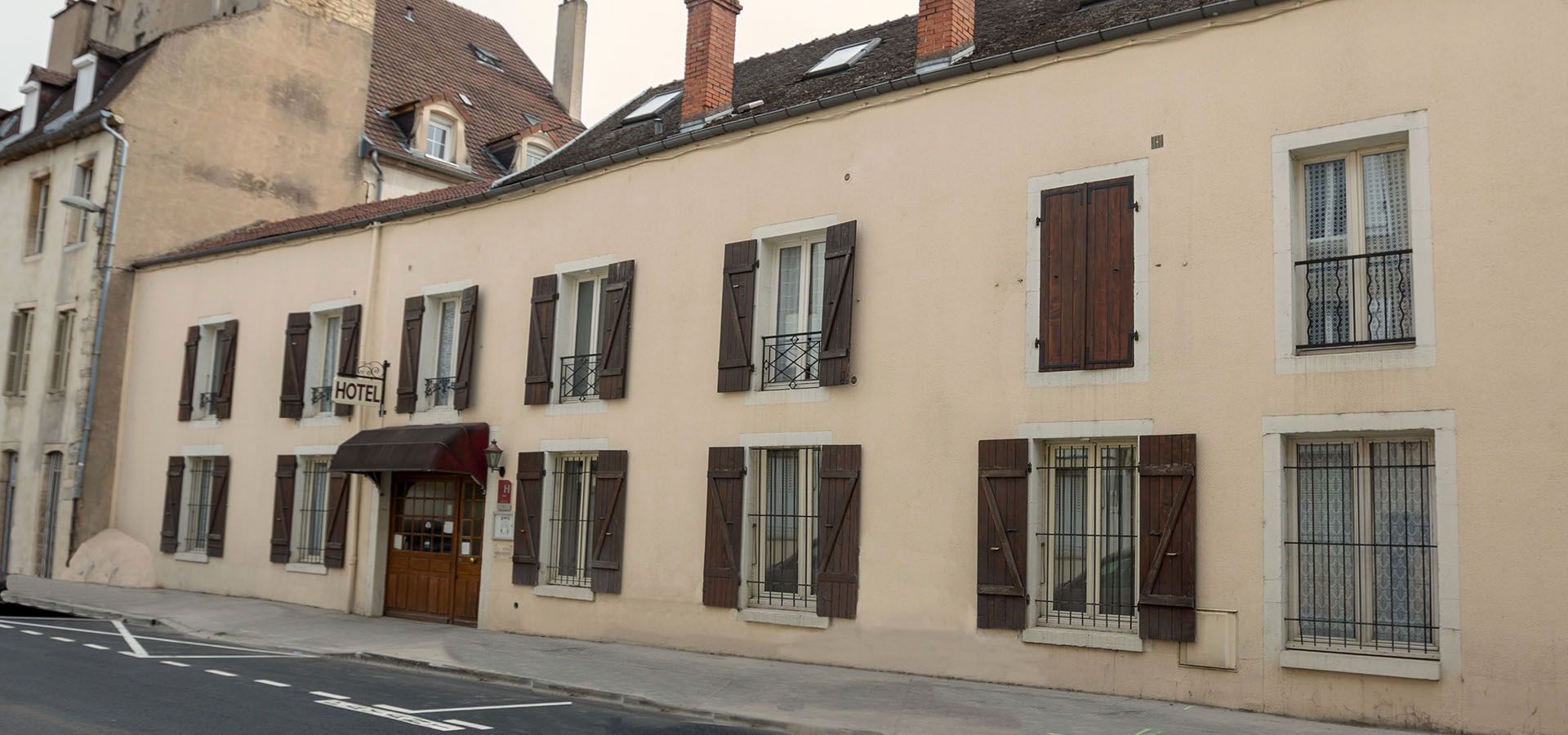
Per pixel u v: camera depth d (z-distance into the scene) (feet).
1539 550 27.12
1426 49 29.99
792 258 42.86
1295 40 31.96
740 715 30.42
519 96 106.52
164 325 69.62
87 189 74.43
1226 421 31.68
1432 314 29.12
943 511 36.60
